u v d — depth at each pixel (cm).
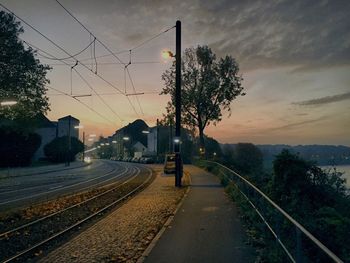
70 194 2577
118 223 1389
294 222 586
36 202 2161
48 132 8994
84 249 1021
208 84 5431
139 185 3083
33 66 4519
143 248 1008
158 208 1716
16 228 1355
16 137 6169
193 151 8350
